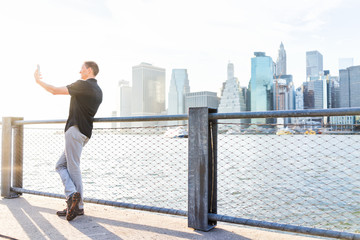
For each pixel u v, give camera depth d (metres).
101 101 3.71
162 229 3.05
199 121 3.05
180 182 19.36
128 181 20.58
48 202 4.25
